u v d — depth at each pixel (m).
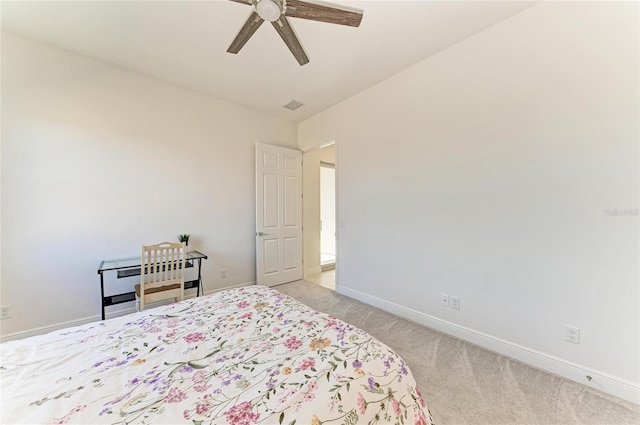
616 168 1.55
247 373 0.89
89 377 0.87
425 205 2.53
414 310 2.65
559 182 1.75
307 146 4.14
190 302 1.57
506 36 1.97
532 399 1.52
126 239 2.75
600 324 1.61
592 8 1.61
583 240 1.67
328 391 0.81
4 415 0.70
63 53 2.40
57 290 2.40
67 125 2.43
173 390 0.81
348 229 3.41
